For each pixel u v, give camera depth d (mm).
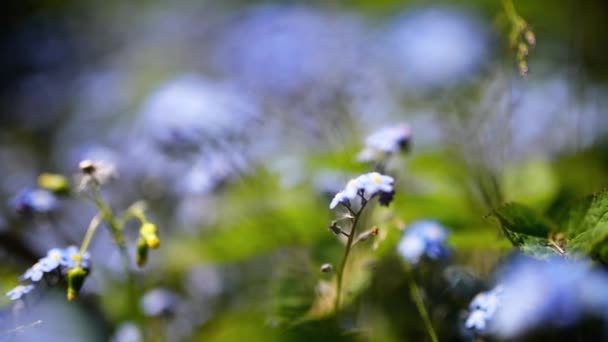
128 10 1159
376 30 824
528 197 626
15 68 1067
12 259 635
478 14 807
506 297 525
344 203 530
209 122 663
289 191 672
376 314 589
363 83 741
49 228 677
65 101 971
